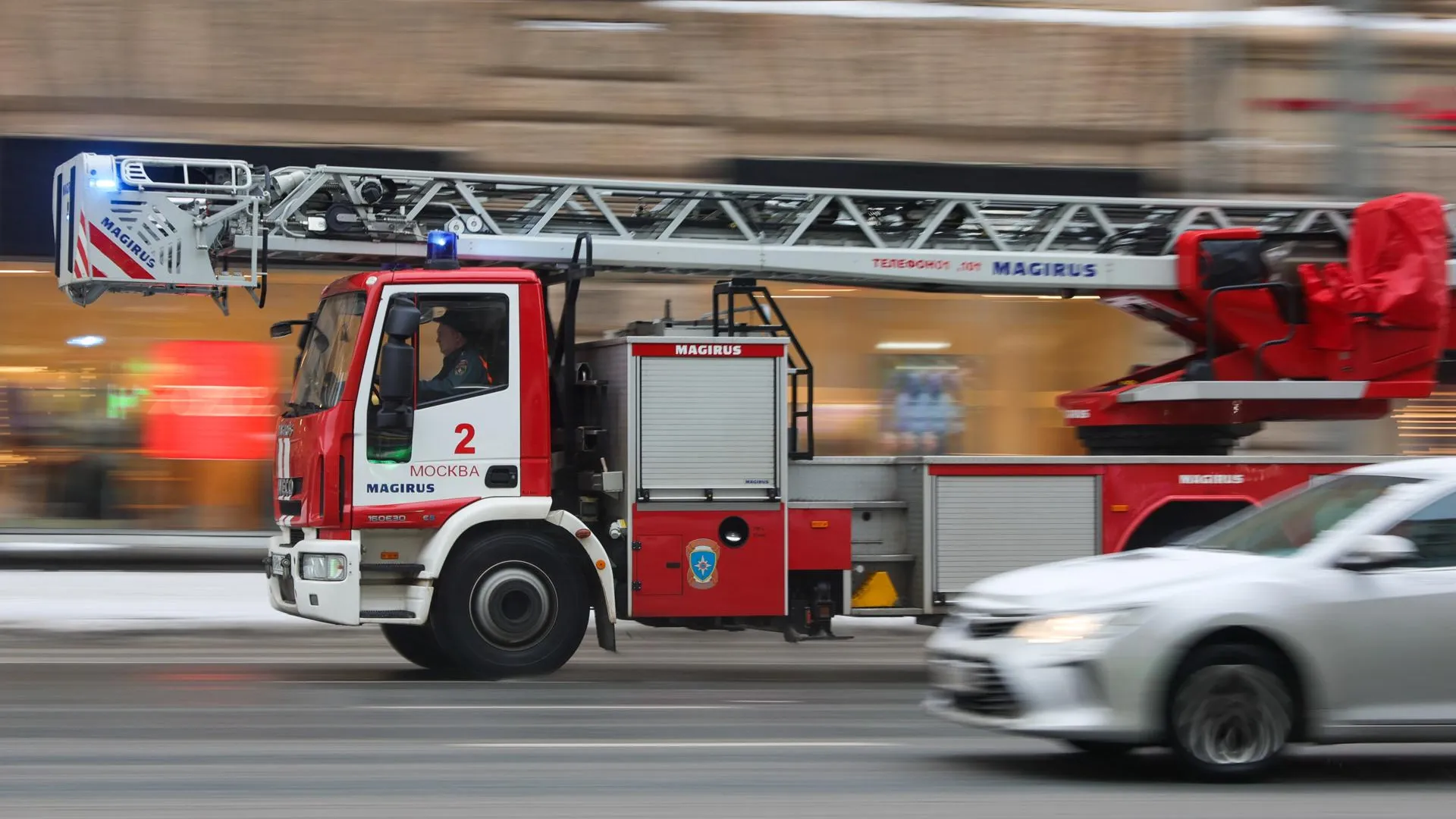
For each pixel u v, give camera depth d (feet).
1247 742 39.91
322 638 78.18
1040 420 103.14
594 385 64.08
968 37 103.71
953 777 41.06
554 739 46.34
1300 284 70.18
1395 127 106.83
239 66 96.48
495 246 64.95
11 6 94.27
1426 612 40.01
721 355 61.98
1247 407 70.28
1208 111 105.91
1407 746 46.83
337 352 60.49
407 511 58.85
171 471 99.09
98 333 98.27
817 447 101.35
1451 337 71.92
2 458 97.09
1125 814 36.45
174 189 62.49
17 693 56.03
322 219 63.72
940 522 63.41
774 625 63.52
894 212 71.77
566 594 60.54
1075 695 39.22
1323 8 105.50
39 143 94.84
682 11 100.37
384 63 97.66
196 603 86.74
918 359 102.42
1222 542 43.83
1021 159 105.19
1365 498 42.29
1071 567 43.16
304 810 35.76
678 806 36.70
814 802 37.40
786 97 101.60
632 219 68.69
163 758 42.52
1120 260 71.15
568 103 99.35
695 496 61.52
